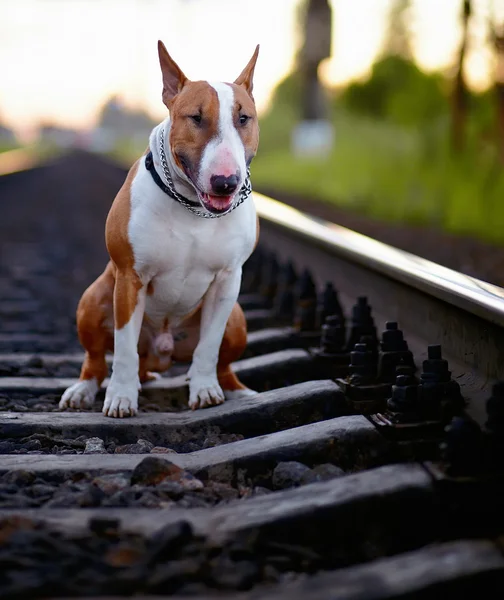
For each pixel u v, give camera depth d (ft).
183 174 9.23
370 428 8.08
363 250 13.50
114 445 9.19
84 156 133.39
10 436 9.29
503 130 32.68
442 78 40.65
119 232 9.75
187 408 11.08
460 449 6.81
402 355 9.46
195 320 11.03
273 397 9.66
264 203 25.88
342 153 57.21
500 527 6.77
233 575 5.85
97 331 10.66
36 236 31.55
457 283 9.68
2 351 14.40
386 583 5.51
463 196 31.99
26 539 6.06
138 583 5.64
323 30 78.79
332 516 6.59
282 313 15.25
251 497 7.25
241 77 9.87
